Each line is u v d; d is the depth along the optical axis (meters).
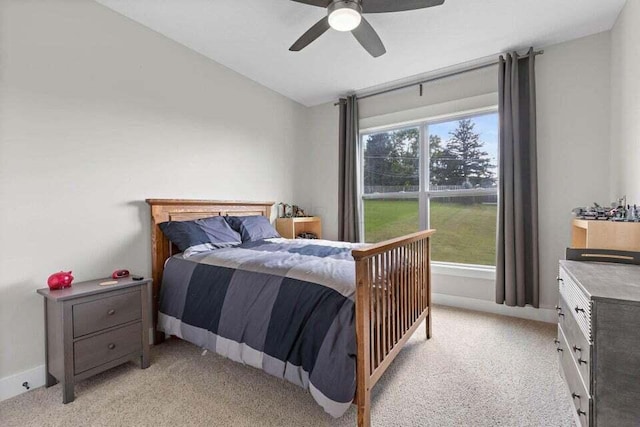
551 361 1.93
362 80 3.26
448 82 3.08
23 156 1.70
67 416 1.46
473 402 1.54
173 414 1.46
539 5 2.04
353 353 1.28
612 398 0.95
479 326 2.51
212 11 2.12
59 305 1.55
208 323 1.79
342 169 3.68
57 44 1.83
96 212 2.01
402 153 3.49
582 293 1.08
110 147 2.09
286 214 3.69
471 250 3.07
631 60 1.90
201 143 2.72
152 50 2.34
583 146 2.42
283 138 3.69
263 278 1.66
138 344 1.87
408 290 1.94
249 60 2.83
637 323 0.91
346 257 1.96
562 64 2.49
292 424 1.39
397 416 1.44
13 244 1.66
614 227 1.66
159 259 2.29
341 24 1.80
